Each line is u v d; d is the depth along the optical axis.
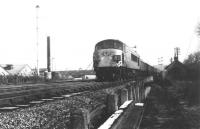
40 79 44.03
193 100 31.47
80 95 15.20
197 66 50.41
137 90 25.80
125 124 9.07
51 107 11.20
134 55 36.09
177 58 77.31
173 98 35.25
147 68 58.06
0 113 9.49
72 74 89.88
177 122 19.08
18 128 8.11
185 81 57.50
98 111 9.81
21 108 10.73
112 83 23.02
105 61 27.31
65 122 9.25
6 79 34.06
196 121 19.47
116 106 10.90
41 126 8.73
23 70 81.75
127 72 32.06
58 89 16.48
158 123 18.55
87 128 6.45
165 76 73.12
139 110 11.93
